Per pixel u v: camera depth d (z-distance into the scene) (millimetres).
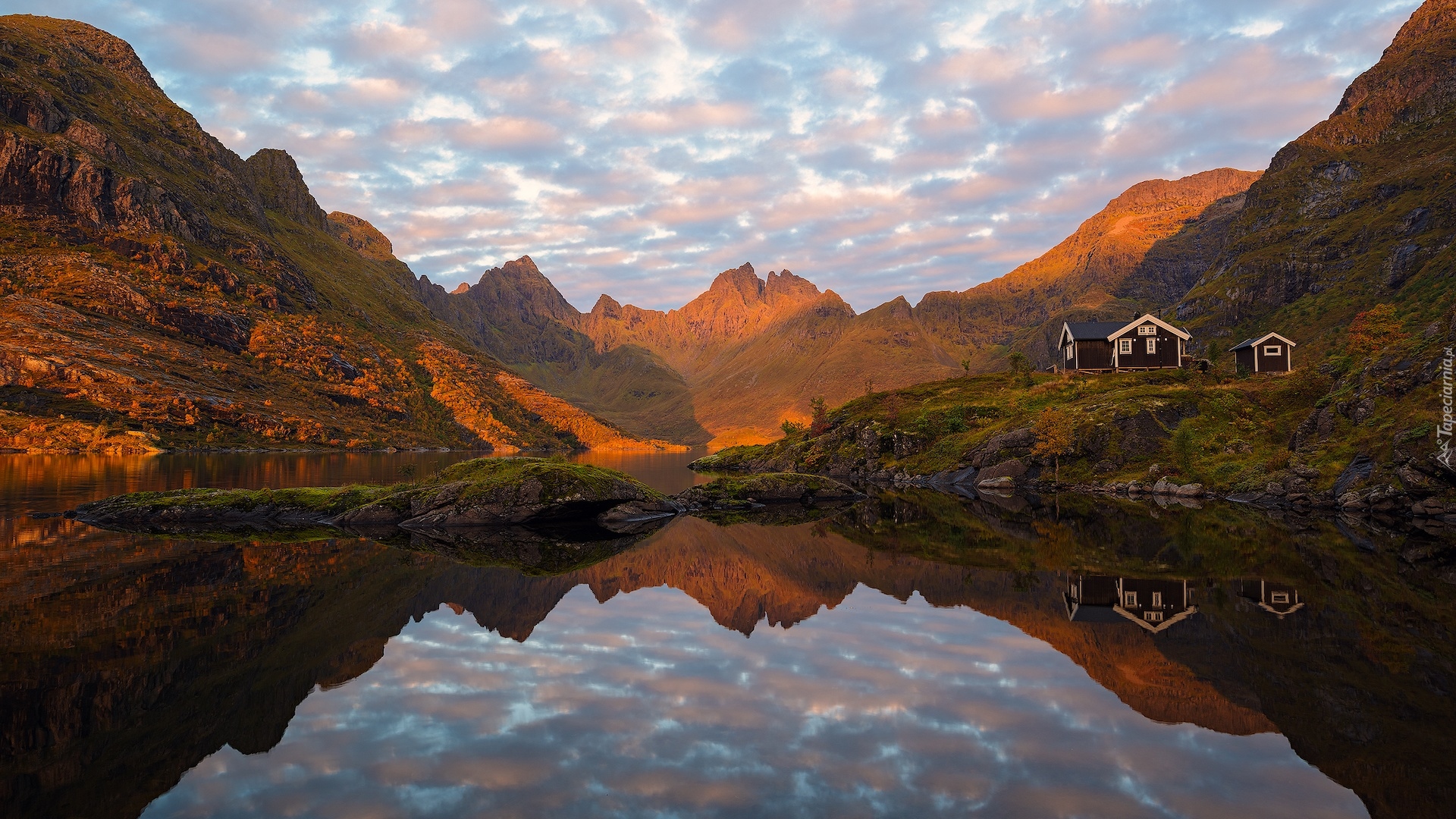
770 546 41531
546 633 21391
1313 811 10133
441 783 11219
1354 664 17234
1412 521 46875
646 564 34906
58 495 66750
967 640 19969
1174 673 16734
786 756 12219
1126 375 106312
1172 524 46938
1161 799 10508
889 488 90250
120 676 16984
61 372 181625
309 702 15242
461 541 44438
